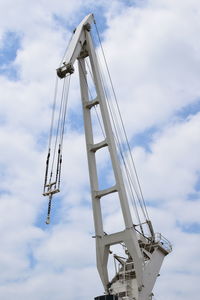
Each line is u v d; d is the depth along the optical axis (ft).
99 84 102.63
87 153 99.04
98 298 84.74
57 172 92.48
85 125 101.09
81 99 103.76
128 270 96.73
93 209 94.32
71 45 99.86
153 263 97.09
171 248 104.32
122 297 87.86
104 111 99.60
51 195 89.51
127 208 91.71
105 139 97.35
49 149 97.81
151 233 104.22
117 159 95.86
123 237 89.76
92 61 104.27
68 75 96.78
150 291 91.66
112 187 93.66
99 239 92.07
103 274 90.38
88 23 106.11
